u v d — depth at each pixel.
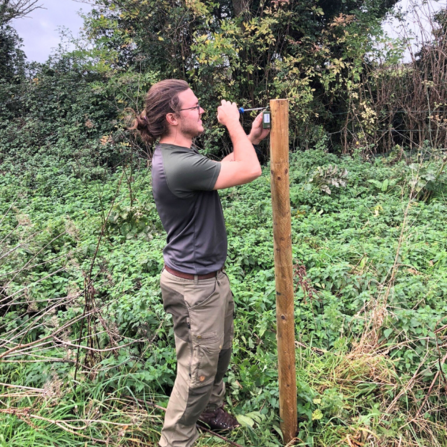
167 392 2.68
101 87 8.18
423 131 8.14
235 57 7.69
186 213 1.92
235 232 4.60
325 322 3.00
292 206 5.75
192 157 1.83
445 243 4.15
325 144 8.68
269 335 2.88
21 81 10.20
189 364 2.00
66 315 3.01
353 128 8.70
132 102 8.03
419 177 5.83
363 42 8.12
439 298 3.10
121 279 3.37
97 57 8.31
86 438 2.28
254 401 2.47
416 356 2.65
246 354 2.87
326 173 6.00
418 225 4.79
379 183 5.96
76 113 9.26
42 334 3.07
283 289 2.05
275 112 1.86
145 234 4.81
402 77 8.36
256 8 8.55
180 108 1.85
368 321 2.91
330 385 2.62
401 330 2.76
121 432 2.29
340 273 3.38
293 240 4.37
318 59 8.60
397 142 8.91
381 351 2.76
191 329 1.96
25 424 2.24
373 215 5.10
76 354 2.60
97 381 2.56
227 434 2.40
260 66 8.63
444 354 2.59
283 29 8.40
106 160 8.58
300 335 2.95
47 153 8.58
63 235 4.45
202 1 8.24
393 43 7.97
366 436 2.33
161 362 2.64
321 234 4.58
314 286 3.46
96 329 2.82
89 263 3.82
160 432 2.36
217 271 2.01
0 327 2.98
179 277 1.97
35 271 3.73
